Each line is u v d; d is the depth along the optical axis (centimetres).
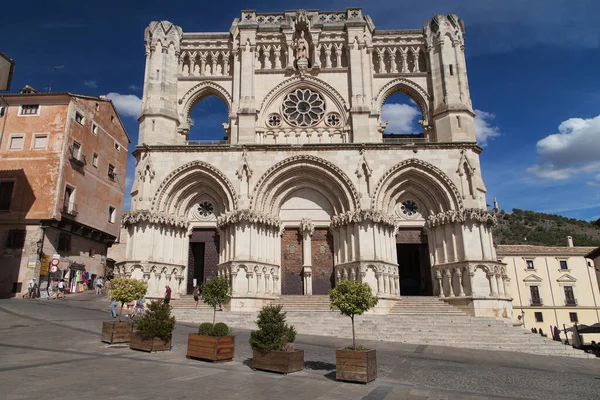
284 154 3753
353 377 1395
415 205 3872
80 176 4900
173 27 4266
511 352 2438
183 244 3816
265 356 1520
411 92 4222
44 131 4672
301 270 3791
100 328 2356
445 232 3631
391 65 4244
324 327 2780
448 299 3450
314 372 1541
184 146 3747
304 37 4262
